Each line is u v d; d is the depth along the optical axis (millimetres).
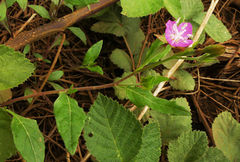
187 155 407
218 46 304
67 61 474
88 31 502
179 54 321
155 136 387
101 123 359
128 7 370
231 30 553
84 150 436
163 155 436
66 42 442
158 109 341
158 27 532
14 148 338
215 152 404
